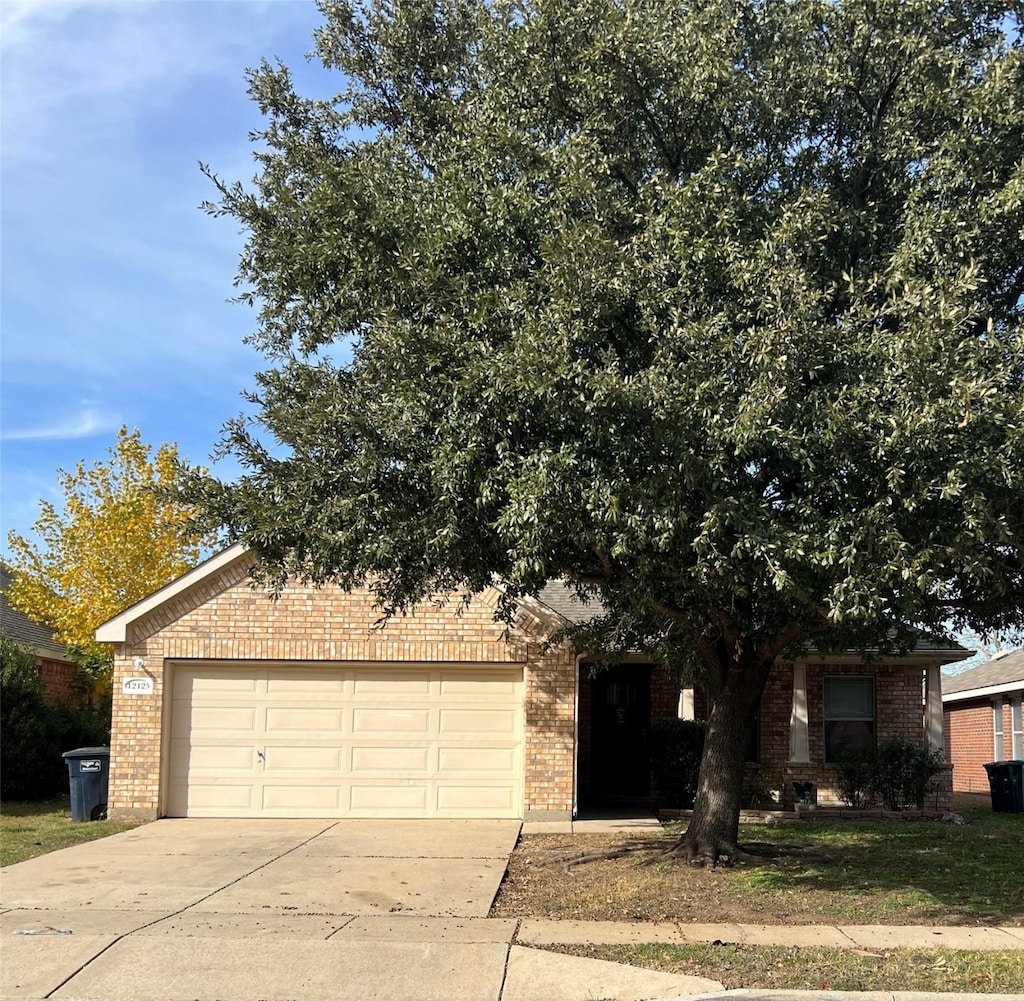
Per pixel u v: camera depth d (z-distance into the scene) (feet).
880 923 29.60
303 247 32.65
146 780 50.55
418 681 51.90
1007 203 27.86
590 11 31.37
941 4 31.27
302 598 51.85
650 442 25.89
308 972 24.49
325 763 51.37
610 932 28.19
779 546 25.13
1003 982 23.72
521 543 26.21
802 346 25.46
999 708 89.35
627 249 27.99
